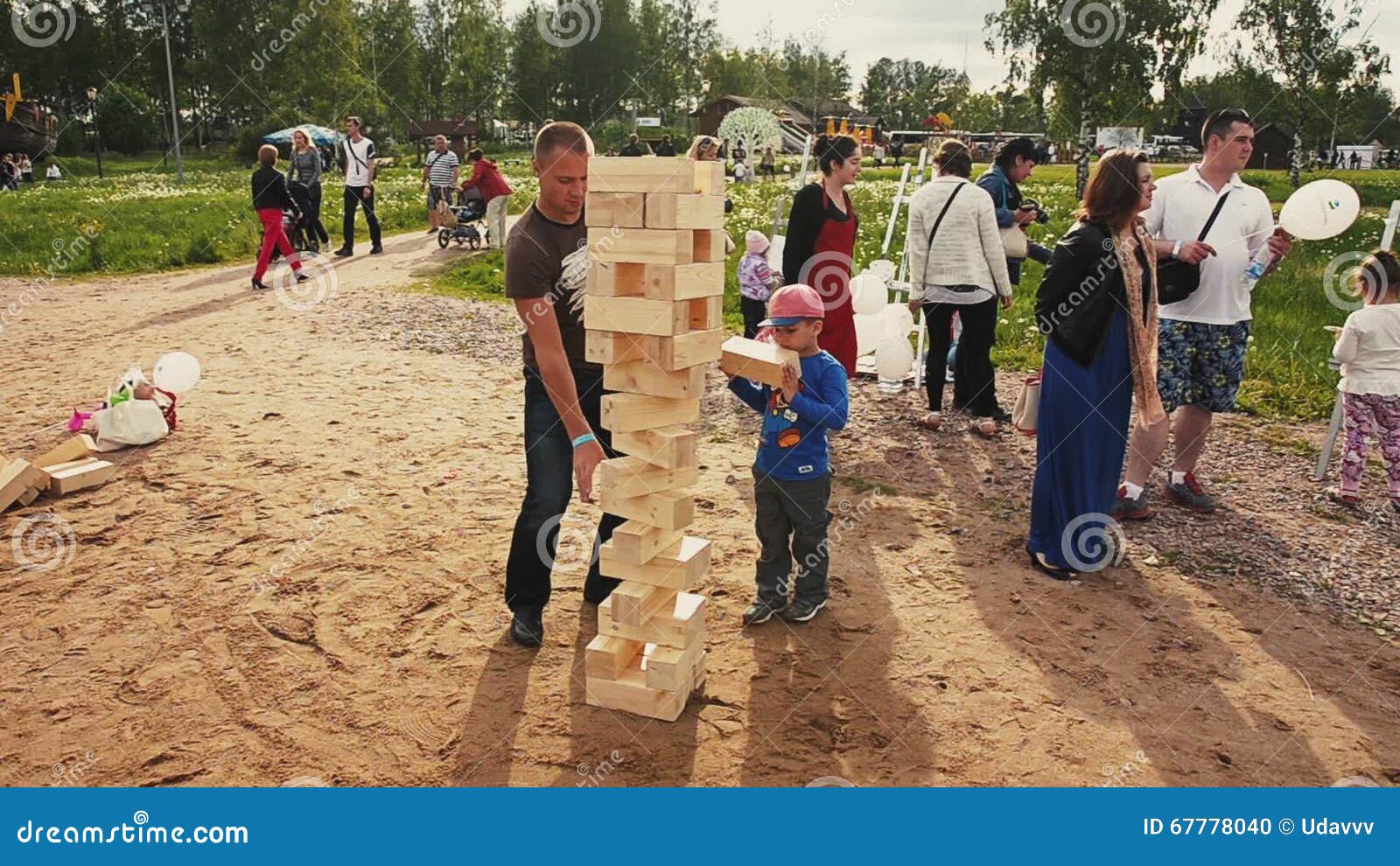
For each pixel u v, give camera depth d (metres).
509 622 4.37
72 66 56.75
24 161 40.16
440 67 67.25
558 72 65.75
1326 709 3.79
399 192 28.48
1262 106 30.45
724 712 3.71
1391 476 5.91
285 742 3.49
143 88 60.88
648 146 14.39
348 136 15.88
